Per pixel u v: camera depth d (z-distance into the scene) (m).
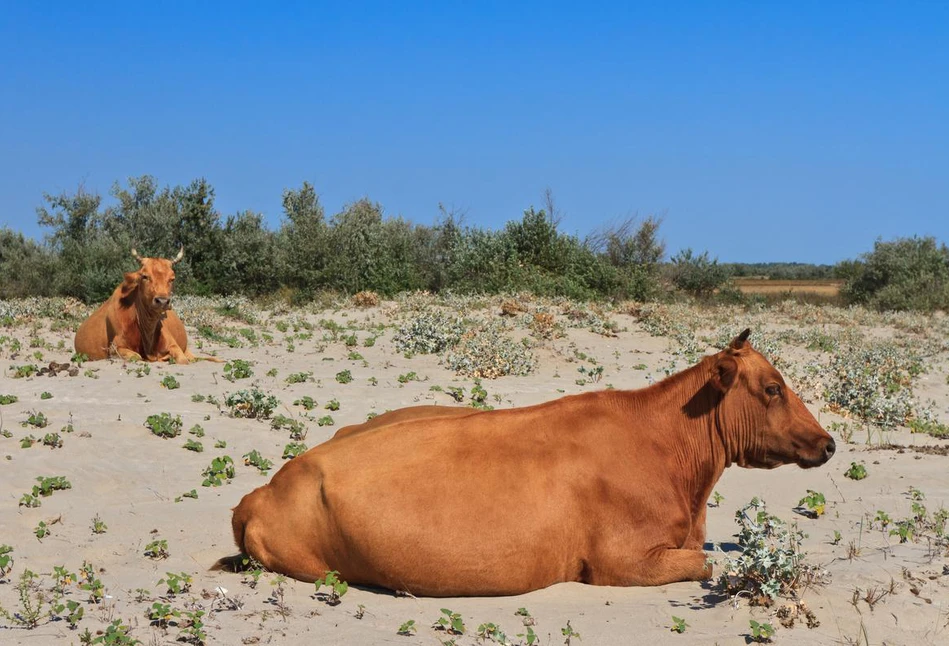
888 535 7.21
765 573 5.46
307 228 32.50
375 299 25.66
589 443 5.95
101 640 4.75
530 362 16.16
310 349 18.31
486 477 5.74
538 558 5.70
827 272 85.19
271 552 5.95
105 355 15.98
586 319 22.00
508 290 28.33
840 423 12.73
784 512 8.17
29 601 5.45
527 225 31.11
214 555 6.59
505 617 5.30
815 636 4.98
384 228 34.09
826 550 6.75
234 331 20.89
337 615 5.34
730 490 9.01
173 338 16.14
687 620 5.20
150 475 8.91
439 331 18.05
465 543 5.61
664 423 6.24
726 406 6.30
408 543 5.61
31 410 11.00
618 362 17.48
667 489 5.99
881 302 34.47
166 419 10.40
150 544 6.61
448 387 13.71
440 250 34.47
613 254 34.38
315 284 31.36
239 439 10.23
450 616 5.11
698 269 35.91
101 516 7.57
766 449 6.32
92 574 5.97
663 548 5.86
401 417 6.64
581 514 5.79
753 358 6.36
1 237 31.80
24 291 29.61
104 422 10.49
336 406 11.94
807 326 26.12
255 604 5.50
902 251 36.34
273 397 11.45
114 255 30.69
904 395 13.88
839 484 9.14
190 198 33.31
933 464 9.91
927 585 5.64
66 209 33.81
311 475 5.88
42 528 7.00
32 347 17.22
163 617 5.12
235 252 32.47
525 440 5.91
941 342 23.27
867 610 5.26
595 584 5.84
